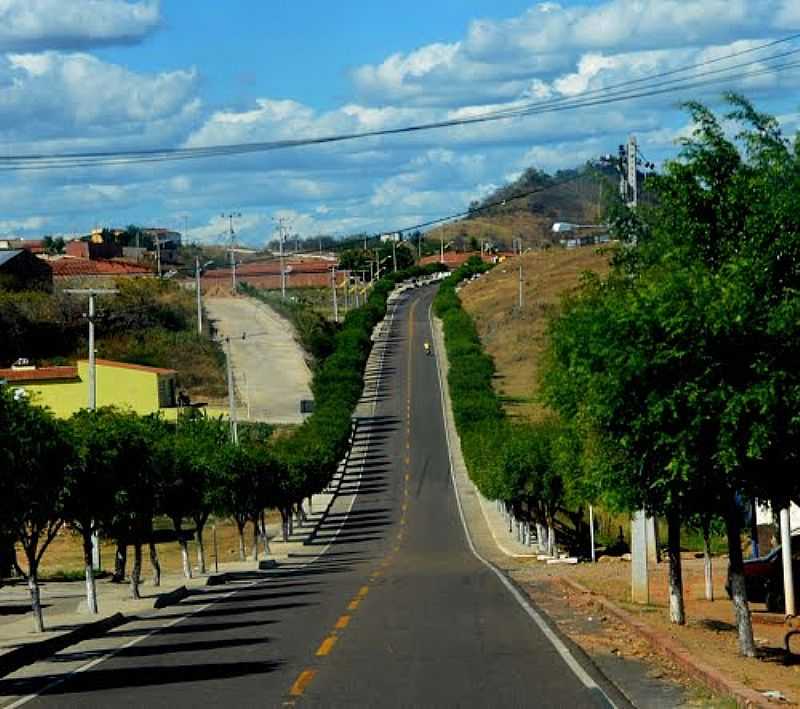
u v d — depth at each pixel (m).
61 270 147.12
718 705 15.43
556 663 19.36
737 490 19.31
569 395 23.73
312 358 131.75
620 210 24.69
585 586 36.38
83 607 34.66
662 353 17.64
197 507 50.56
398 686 17.42
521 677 18.00
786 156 19.44
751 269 17.94
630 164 33.44
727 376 17.61
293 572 53.25
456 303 183.88
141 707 16.61
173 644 24.45
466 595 33.38
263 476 65.25
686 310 17.48
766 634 26.12
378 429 120.62
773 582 32.50
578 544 69.06
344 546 73.44
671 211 21.09
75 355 110.56
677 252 20.30
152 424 48.75
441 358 154.50
